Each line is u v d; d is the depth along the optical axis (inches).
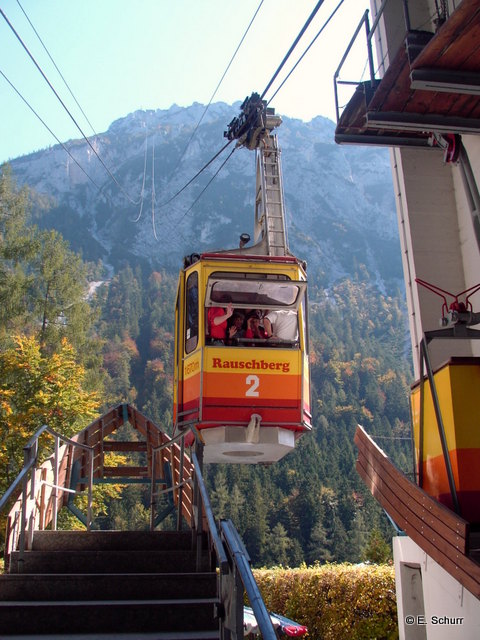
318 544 2647.6
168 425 4185.5
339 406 4768.7
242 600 162.2
